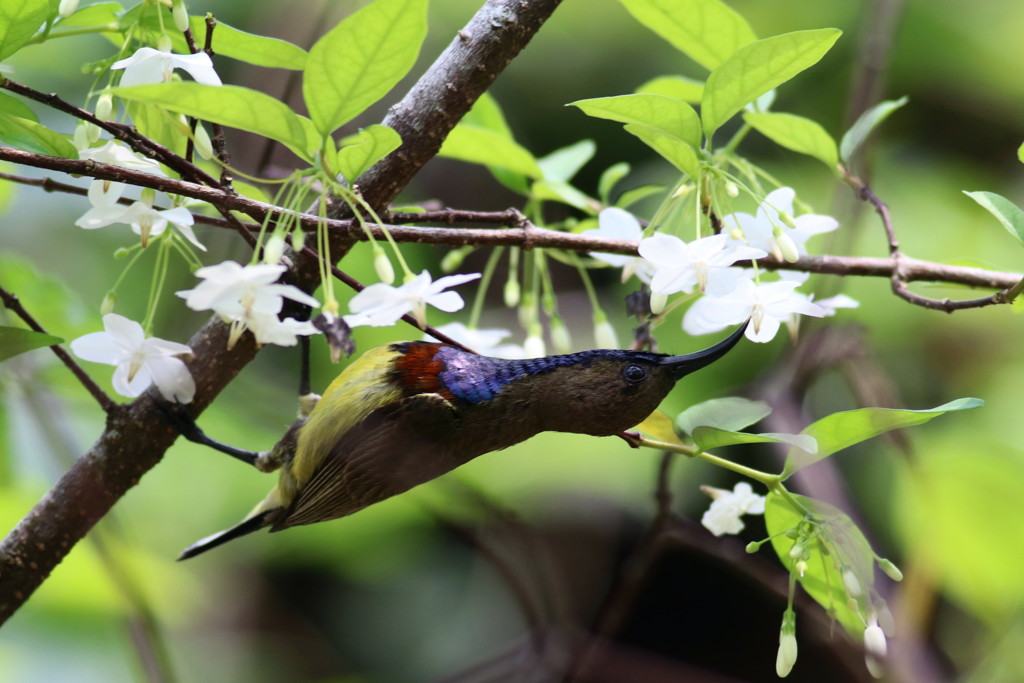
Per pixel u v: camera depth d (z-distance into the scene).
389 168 5.48
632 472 11.06
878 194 12.34
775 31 12.52
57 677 8.95
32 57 10.19
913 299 5.66
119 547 7.85
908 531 8.44
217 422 9.66
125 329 4.70
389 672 12.16
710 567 13.23
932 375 11.49
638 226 5.78
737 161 5.89
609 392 5.69
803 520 5.00
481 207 14.27
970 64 12.84
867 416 4.62
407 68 4.22
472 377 5.79
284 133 4.25
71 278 11.07
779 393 8.92
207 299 4.04
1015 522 7.47
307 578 12.45
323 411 5.74
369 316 4.35
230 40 5.20
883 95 8.93
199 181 4.85
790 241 5.22
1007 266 11.93
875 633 4.91
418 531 11.90
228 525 10.90
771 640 13.13
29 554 5.36
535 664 8.81
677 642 13.32
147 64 4.73
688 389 10.95
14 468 8.00
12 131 4.79
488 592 12.30
